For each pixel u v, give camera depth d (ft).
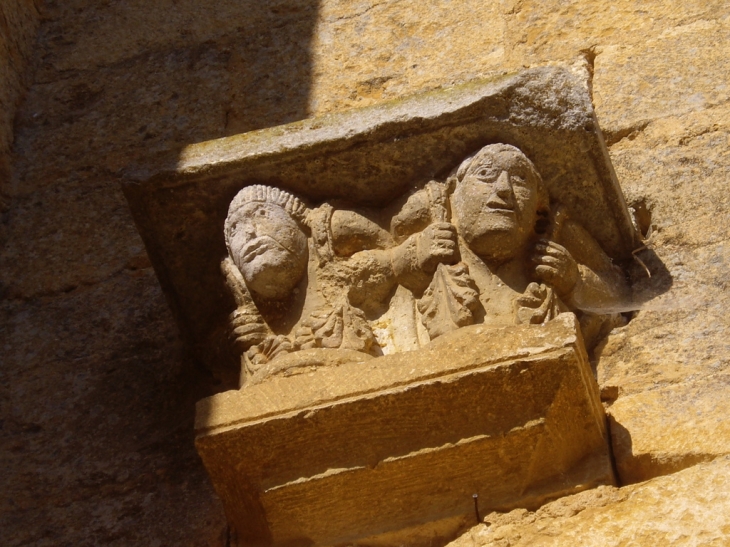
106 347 12.81
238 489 9.81
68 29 16.76
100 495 11.37
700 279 11.21
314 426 9.52
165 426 11.84
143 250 13.73
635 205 12.16
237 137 11.42
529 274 10.53
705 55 13.41
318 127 11.22
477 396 9.41
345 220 10.98
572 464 9.70
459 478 9.63
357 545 9.71
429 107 10.96
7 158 15.17
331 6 15.99
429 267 10.55
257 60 15.67
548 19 14.64
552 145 10.94
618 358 10.75
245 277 10.75
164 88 15.69
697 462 9.64
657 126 12.82
